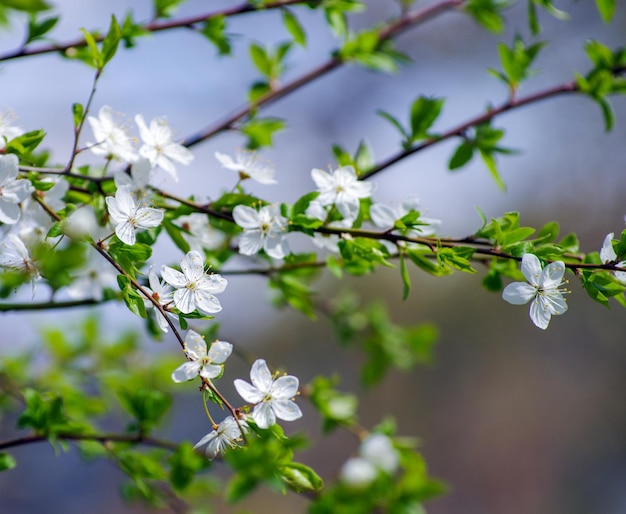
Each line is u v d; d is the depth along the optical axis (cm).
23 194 101
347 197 107
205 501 120
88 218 105
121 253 102
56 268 102
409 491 113
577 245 108
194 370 101
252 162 109
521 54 119
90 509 237
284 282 116
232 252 113
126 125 107
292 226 107
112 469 246
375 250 107
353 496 112
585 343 295
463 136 118
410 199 109
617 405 290
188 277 102
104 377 126
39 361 127
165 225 107
